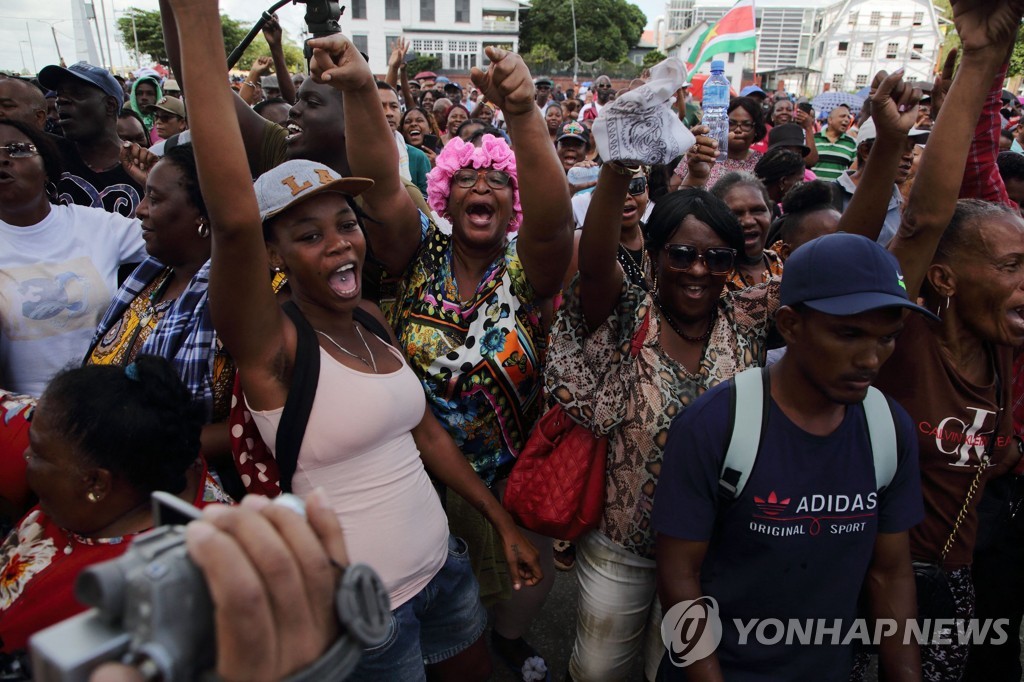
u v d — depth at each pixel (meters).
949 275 1.78
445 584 1.92
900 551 1.61
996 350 1.84
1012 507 2.05
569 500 1.96
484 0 49.66
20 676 1.30
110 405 1.30
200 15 1.29
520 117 1.85
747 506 1.51
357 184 1.67
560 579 3.14
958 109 1.72
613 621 2.01
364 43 46.25
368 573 0.63
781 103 8.34
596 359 1.94
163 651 0.51
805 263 1.40
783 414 1.49
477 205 2.13
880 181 1.99
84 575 0.53
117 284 2.65
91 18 19.95
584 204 3.86
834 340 1.37
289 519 0.60
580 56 52.62
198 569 0.55
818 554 1.53
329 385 1.57
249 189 1.38
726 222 1.82
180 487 1.45
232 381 1.94
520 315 2.18
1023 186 3.09
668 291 1.92
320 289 1.65
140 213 2.02
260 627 0.55
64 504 1.32
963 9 1.70
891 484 1.56
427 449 2.01
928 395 1.83
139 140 5.29
